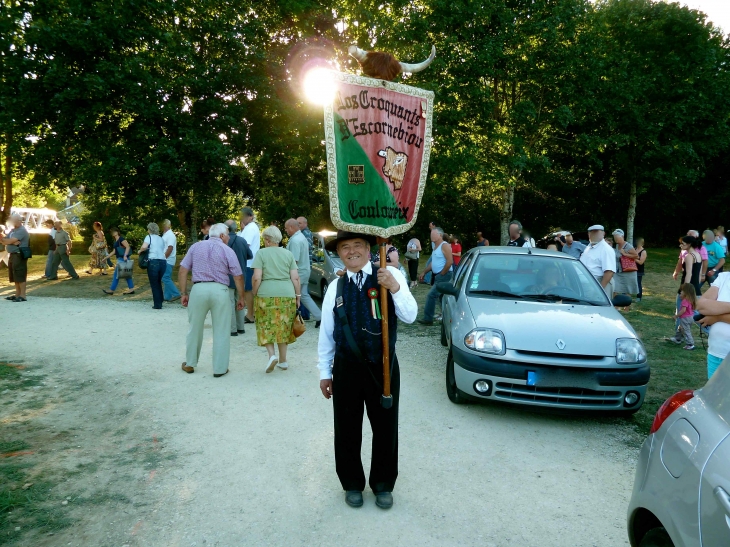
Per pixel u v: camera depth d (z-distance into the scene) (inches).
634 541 94.0
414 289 577.3
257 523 128.7
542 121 909.2
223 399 217.3
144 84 574.2
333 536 123.6
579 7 847.7
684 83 1032.8
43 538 121.1
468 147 772.0
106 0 581.6
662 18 1059.3
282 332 249.8
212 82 625.0
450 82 738.8
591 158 1003.9
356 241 131.6
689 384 245.3
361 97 122.3
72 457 164.1
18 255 449.4
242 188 794.8
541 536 125.0
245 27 645.9
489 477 153.7
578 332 192.5
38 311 408.8
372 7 722.2
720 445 73.2
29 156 619.5
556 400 185.0
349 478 137.5
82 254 1104.2
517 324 197.0
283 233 808.3
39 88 575.8
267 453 167.9
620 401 185.0
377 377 131.9
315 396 221.5
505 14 774.5
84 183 682.2
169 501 138.5
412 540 122.5
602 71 883.4
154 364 268.7
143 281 616.1
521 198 1323.8
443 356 291.9
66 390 228.1
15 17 590.2
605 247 304.7
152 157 580.1
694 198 1381.6
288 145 703.7
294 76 675.4
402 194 128.2
